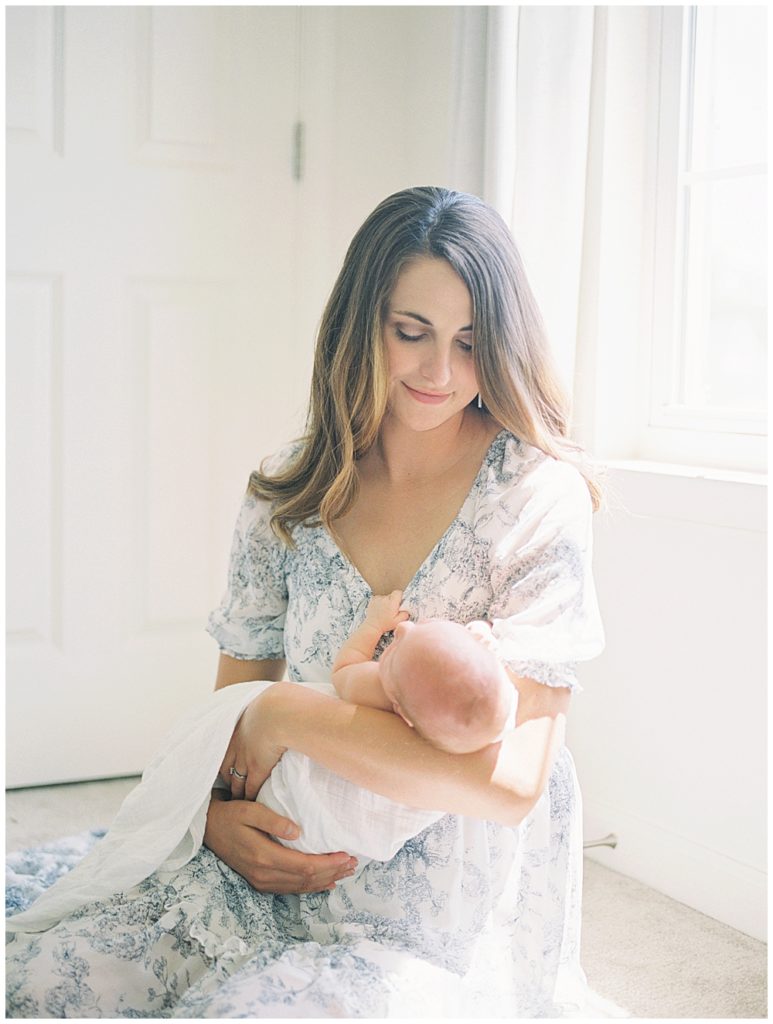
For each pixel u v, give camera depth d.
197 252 2.50
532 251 2.08
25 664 2.43
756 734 1.85
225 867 1.37
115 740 2.53
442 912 1.31
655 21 2.14
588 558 1.37
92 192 2.39
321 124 2.56
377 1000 1.17
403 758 1.23
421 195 1.36
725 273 2.11
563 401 1.47
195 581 2.57
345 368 1.40
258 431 2.60
